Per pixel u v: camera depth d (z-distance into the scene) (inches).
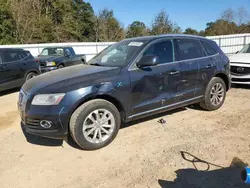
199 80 191.0
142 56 161.3
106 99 148.9
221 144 148.0
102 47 810.8
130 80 152.6
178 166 126.1
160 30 1441.9
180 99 181.6
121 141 155.7
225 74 211.0
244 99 246.1
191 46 191.5
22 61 325.4
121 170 124.4
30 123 138.7
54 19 1525.6
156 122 185.5
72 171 125.0
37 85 143.2
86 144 141.3
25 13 1202.0
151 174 120.2
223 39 767.7
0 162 135.2
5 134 173.2
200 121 186.1
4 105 253.6
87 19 1812.3
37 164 132.3
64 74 153.5
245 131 165.8
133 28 1881.2
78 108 137.9
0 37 1122.0
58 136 136.4
